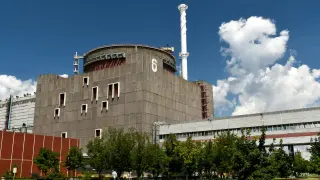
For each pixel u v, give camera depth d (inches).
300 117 2615.7
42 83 4205.2
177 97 3939.5
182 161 2042.3
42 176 2637.8
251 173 773.9
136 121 3339.1
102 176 2623.0
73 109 3836.1
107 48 4028.1
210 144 2059.5
